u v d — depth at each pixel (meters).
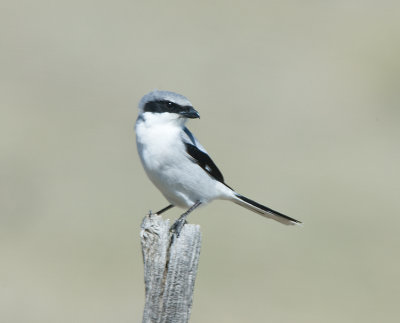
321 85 19.64
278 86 19.61
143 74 19.61
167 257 5.12
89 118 17.38
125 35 21.91
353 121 18.23
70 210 13.59
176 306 5.08
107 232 13.07
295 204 14.14
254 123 17.50
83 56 20.52
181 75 19.73
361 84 19.92
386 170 15.63
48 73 19.53
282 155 16.25
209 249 12.48
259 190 14.50
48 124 16.94
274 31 23.03
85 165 15.25
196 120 17.58
